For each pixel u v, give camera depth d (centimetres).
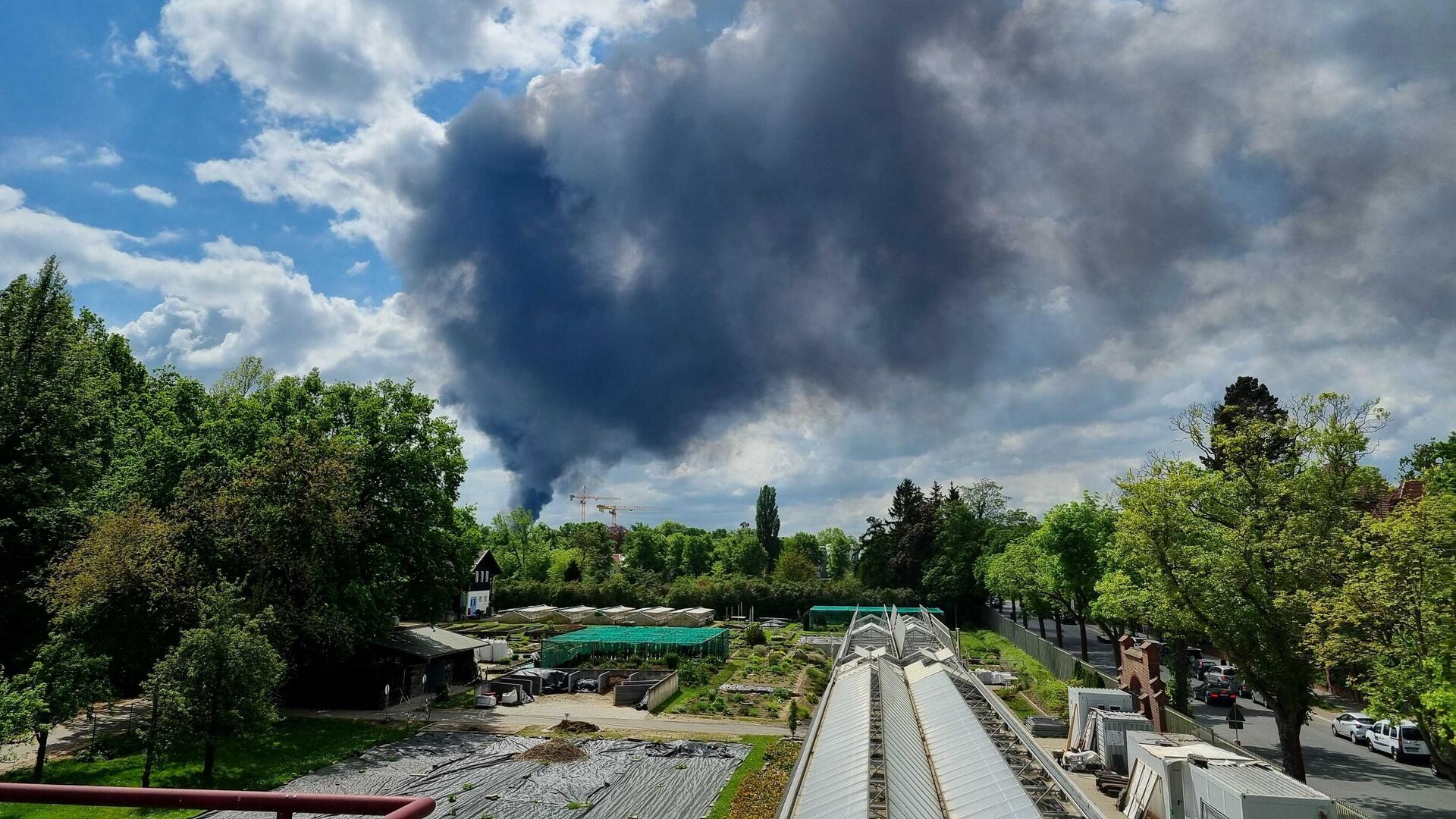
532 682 5609
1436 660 2411
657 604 11312
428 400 5544
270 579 4606
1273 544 3322
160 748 3266
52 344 4206
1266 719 5041
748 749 3959
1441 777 3612
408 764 3672
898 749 2306
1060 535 7212
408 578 5500
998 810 2028
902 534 12756
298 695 5044
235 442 5112
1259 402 7531
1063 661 5772
